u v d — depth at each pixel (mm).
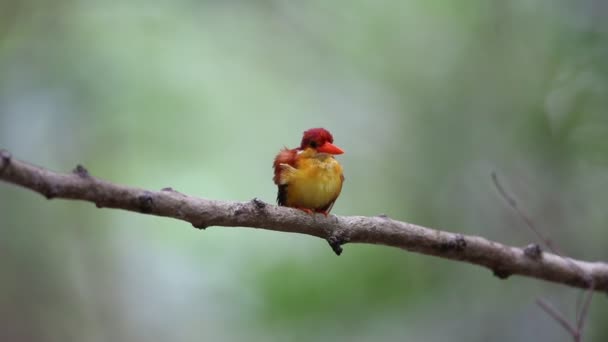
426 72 12695
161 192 4301
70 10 12719
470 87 12203
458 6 12711
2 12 12273
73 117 11859
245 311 10180
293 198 5961
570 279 5969
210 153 12695
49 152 11891
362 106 13055
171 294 11906
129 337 12102
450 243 5504
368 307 9789
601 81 10156
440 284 10180
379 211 12109
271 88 13461
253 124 13148
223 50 13398
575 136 10383
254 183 12734
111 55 12336
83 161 12031
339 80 13305
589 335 9117
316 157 6000
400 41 12992
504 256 5734
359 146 12703
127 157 12273
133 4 12930
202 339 11867
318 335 9641
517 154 11195
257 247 11062
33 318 11641
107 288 12406
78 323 12070
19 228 11859
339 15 13391
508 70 11977
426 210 11570
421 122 12273
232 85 13203
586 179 10398
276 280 10203
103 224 12664
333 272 10141
